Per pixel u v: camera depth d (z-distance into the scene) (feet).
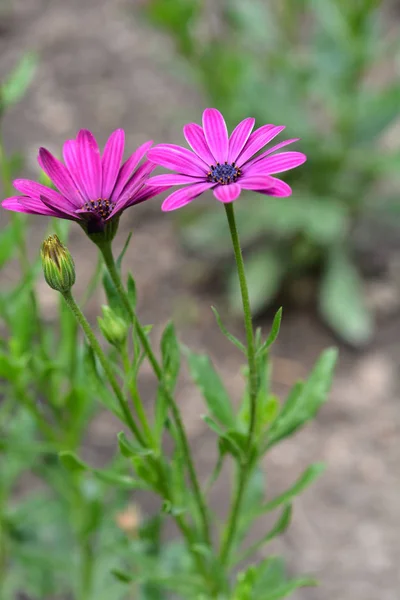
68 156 2.14
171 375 2.31
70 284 2.14
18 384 2.58
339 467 3.88
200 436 4.04
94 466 3.81
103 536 3.01
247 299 2.14
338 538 3.57
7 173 2.63
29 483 3.72
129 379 2.26
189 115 5.30
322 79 4.84
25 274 2.62
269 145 4.77
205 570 2.45
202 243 5.21
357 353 4.57
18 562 3.01
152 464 2.33
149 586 2.71
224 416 2.41
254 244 5.30
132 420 2.27
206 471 3.86
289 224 4.67
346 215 5.06
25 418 2.88
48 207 2.08
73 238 5.30
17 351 2.60
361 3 4.61
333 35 4.77
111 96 6.59
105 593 3.01
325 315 4.83
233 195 1.98
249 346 2.18
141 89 6.70
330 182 4.97
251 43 6.04
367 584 3.39
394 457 3.92
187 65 5.06
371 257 5.28
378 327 4.74
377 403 4.21
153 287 5.04
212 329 4.75
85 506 2.86
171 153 2.10
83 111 6.43
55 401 2.65
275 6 6.22
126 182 2.13
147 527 2.56
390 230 5.51
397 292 4.98
